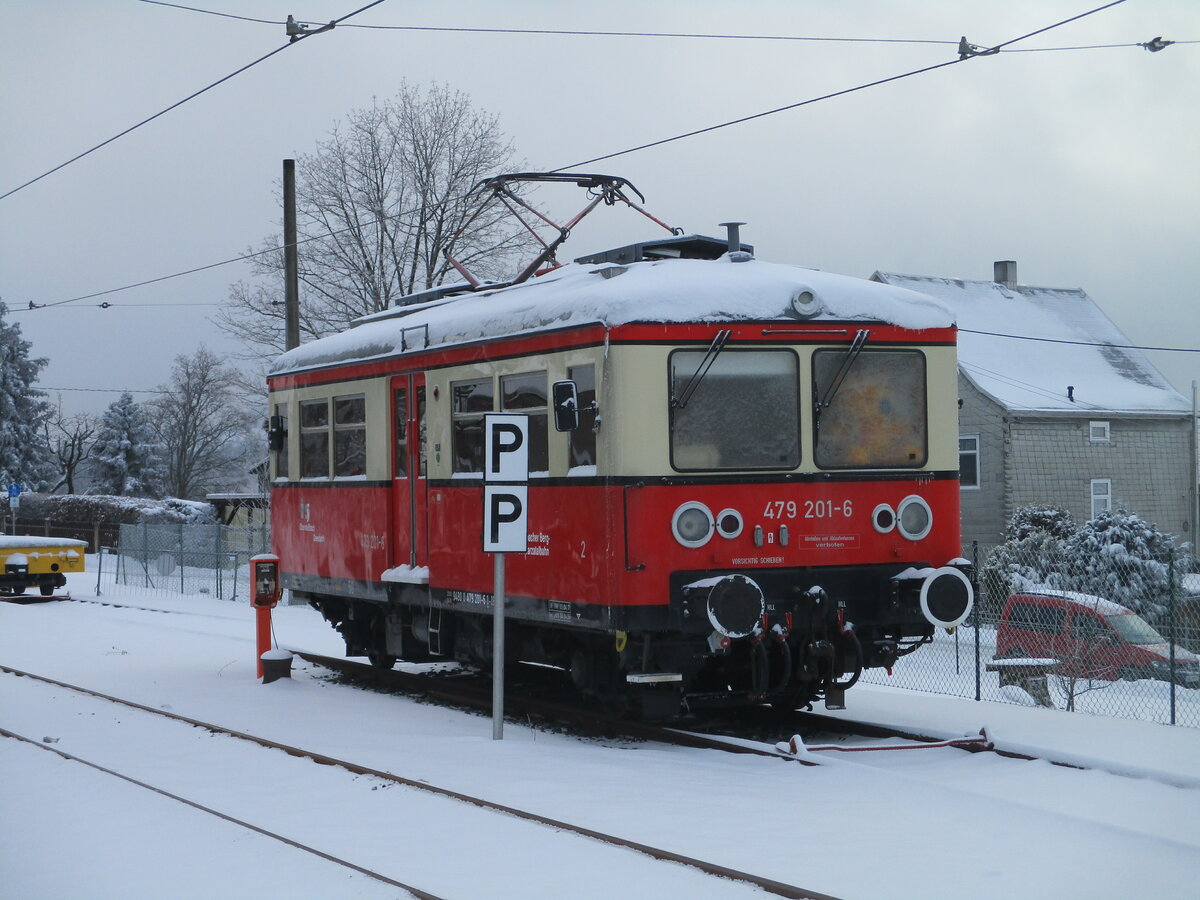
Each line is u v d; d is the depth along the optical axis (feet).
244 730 36.78
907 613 33.86
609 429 32.32
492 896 20.71
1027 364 111.34
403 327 42.50
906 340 34.53
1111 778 28.02
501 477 33.55
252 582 47.96
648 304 32.35
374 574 43.86
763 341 33.06
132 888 22.02
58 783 30.66
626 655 33.04
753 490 32.83
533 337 35.42
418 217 109.29
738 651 34.65
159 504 152.25
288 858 23.43
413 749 33.40
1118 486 108.17
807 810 25.77
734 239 37.27
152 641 62.59
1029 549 66.23
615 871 21.89
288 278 82.99
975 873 21.31
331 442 46.88
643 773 29.53
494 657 34.53
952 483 34.96
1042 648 42.75
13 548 89.61
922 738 32.50
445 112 109.19
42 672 50.96
